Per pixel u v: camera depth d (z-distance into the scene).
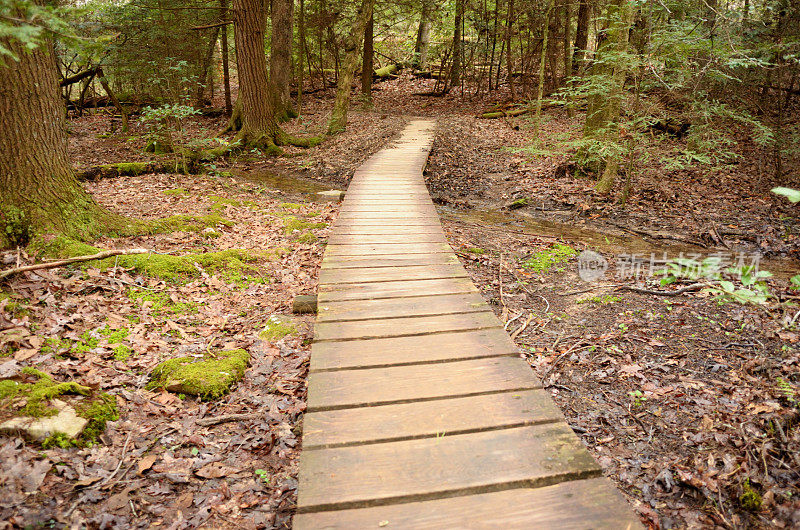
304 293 5.52
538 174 11.50
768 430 3.38
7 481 2.62
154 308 4.75
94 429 3.14
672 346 4.55
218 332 4.66
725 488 3.02
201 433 3.36
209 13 18.88
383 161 12.05
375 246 6.21
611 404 3.88
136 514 2.67
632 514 2.32
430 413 3.02
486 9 22.58
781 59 9.12
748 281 2.76
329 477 2.52
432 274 5.28
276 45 19.30
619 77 8.78
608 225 8.57
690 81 8.56
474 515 2.32
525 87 21.78
